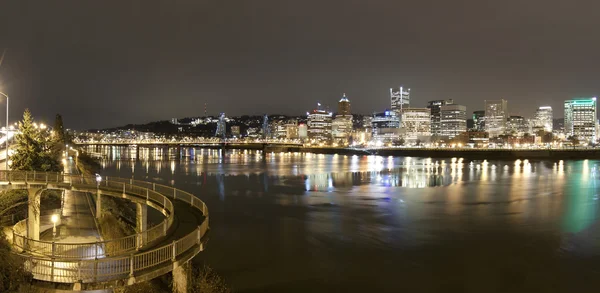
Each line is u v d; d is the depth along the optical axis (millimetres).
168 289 26672
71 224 40375
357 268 37250
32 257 18125
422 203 71188
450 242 45344
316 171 146375
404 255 40938
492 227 51938
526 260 39219
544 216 58656
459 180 113562
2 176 39438
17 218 38781
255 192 86875
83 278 18172
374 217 58625
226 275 34969
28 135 63625
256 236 47719
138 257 19922
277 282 33656
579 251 41750
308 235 48281
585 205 68125
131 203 61031
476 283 33938
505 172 143625
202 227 25016
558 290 32500
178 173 135750
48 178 42562
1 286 16594
